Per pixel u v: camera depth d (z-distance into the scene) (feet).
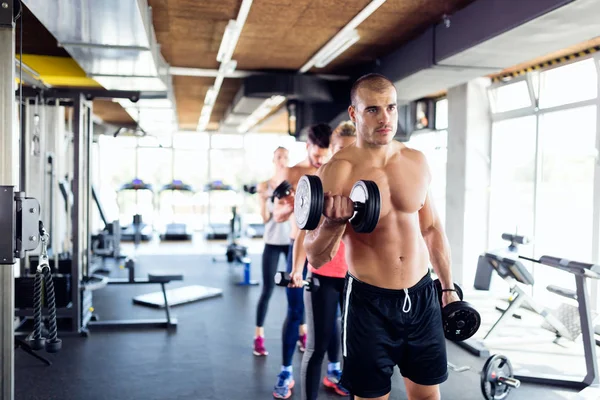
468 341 12.43
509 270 12.53
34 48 16.34
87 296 14.11
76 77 14.75
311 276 7.82
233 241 27.37
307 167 9.46
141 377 10.44
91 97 13.92
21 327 13.69
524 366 11.56
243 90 21.16
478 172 19.36
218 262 26.45
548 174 17.04
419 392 5.55
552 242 16.83
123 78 13.67
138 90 15.43
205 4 12.29
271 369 10.94
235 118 29.45
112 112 31.48
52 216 15.98
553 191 16.81
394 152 5.43
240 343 12.71
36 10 8.50
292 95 20.49
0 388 6.35
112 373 10.64
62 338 12.98
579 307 10.24
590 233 15.37
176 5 12.35
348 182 5.33
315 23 14.01
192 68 19.72
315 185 4.55
